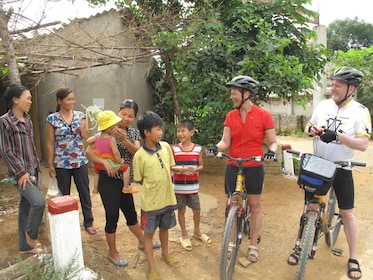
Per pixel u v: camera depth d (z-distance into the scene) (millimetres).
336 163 3164
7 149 3043
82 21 6914
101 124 3158
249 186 3549
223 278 3061
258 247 4020
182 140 3936
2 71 5516
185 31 6383
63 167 3998
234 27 6906
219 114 6914
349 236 3494
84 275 2945
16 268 2838
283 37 6980
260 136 3492
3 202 5418
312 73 7367
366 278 3406
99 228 4398
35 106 8117
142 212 3314
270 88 6426
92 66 6184
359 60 13297
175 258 3693
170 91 7855
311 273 3502
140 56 6520
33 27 3959
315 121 3482
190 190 3877
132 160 3520
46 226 3893
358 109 3205
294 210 5242
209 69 6656
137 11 7199
